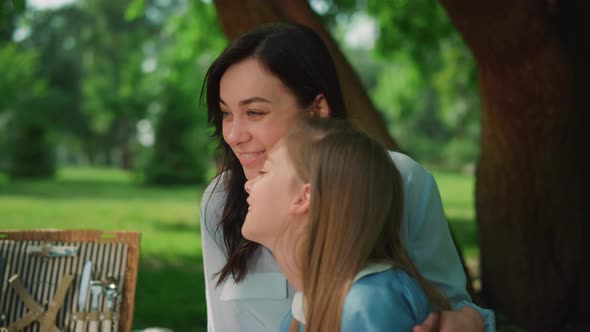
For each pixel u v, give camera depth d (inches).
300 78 56.1
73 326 75.8
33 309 75.5
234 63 56.3
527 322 156.3
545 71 139.0
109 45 1323.8
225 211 63.3
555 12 177.0
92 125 1424.7
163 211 507.8
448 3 136.8
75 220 418.6
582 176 167.9
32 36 1300.4
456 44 398.3
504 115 147.1
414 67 426.0
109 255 78.4
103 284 76.7
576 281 156.0
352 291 43.7
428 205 57.4
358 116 124.6
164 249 317.1
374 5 364.8
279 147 48.6
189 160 862.5
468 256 292.7
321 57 58.0
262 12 125.0
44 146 999.0
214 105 60.9
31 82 1076.5
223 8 126.3
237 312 64.0
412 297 44.2
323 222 45.4
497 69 142.7
